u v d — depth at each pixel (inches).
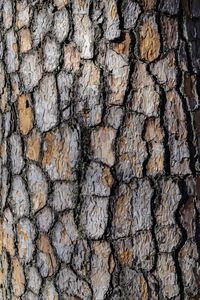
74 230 50.8
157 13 48.5
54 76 51.4
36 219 53.3
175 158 48.3
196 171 48.2
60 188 51.4
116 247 49.4
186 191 48.2
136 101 48.7
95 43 49.6
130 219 49.0
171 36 48.4
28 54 53.1
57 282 52.1
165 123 48.3
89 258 50.3
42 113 52.3
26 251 54.4
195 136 48.3
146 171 48.6
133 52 48.8
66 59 50.7
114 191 49.3
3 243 57.0
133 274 49.1
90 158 49.9
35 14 52.4
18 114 54.4
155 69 48.5
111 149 49.3
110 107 49.2
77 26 50.2
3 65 55.7
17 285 55.6
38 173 52.9
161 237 48.5
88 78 49.8
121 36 48.9
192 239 48.2
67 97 50.8
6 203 56.3
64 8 50.7
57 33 51.1
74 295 51.2
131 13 48.8
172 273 48.4
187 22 48.6
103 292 49.9
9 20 54.7
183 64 48.4
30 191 53.6
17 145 54.6
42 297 53.2
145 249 48.8
